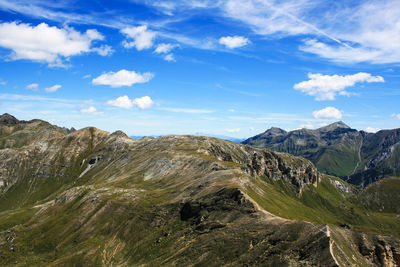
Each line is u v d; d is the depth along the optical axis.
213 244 112.81
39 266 145.88
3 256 156.62
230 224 120.00
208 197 143.12
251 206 125.31
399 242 108.50
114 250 144.50
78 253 145.75
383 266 102.12
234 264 98.44
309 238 93.56
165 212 154.00
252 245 103.06
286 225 103.69
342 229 114.94
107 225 163.50
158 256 126.12
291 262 88.31
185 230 134.00
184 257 114.31
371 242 107.38
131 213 164.38
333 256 85.06
